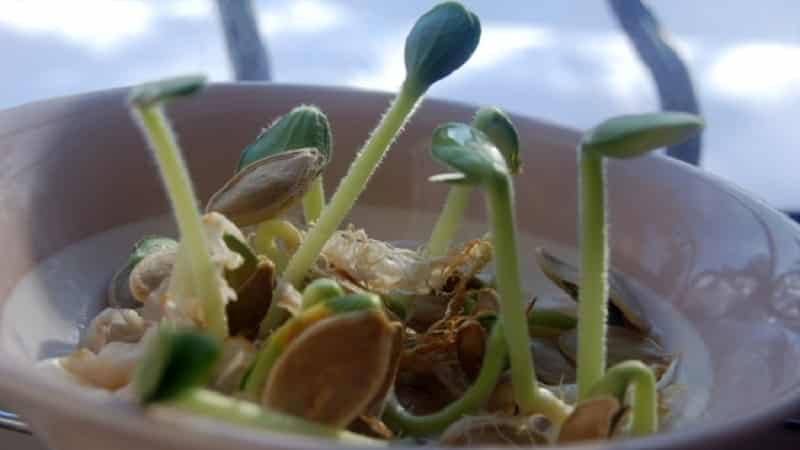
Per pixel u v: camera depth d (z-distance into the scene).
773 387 0.22
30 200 0.26
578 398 0.22
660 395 0.24
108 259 0.27
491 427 0.23
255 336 0.24
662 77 0.43
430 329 0.25
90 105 0.28
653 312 0.27
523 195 0.30
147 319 0.24
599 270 0.22
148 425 0.18
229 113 0.30
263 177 0.25
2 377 0.19
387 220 0.30
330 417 0.20
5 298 0.24
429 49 0.25
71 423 0.19
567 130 0.30
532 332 0.26
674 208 0.28
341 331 0.20
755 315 0.25
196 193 0.29
